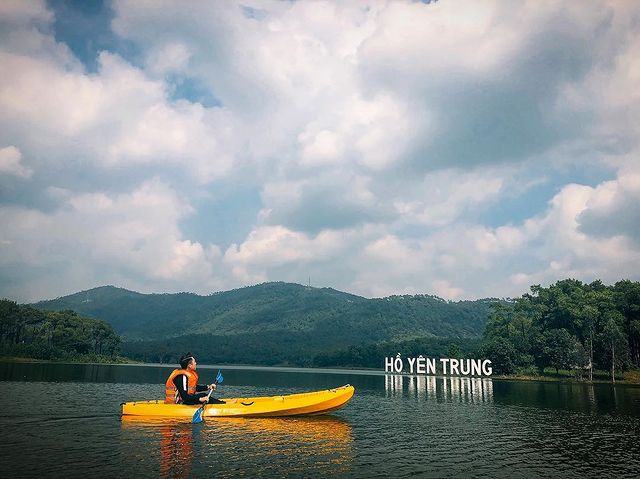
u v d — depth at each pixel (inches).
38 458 575.5
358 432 832.3
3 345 5565.9
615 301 4453.7
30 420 871.7
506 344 4271.7
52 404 1143.0
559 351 3927.2
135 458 582.9
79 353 6067.9
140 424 832.3
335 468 559.5
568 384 3068.4
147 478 499.8
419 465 589.6
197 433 754.2
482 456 653.3
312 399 967.6
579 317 4392.2
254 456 606.5
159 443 673.0
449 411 1240.8
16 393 1397.6
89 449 628.4
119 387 1811.0
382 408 1305.4
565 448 724.7
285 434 767.7
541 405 1461.6
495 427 943.0
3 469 524.4
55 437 709.3
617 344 3666.3
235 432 769.6
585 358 3801.7
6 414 944.9
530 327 5032.0
